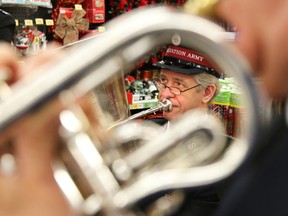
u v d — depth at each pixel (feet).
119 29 1.42
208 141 2.11
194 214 3.43
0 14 8.16
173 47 5.94
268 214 1.52
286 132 1.56
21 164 1.66
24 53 8.81
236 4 1.57
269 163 1.55
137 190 1.61
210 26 1.39
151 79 10.72
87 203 1.63
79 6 9.86
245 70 1.34
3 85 1.67
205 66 5.90
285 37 1.45
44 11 9.53
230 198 1.62
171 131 2.14
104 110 2.54
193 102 6.01
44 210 1.62
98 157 1.76
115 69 1.47
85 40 1.73
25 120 1.54
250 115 1.33
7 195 1.63
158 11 1.41
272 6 1.49
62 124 1.71
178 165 2.05
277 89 1.52
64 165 1.71
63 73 1.48
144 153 2.02
